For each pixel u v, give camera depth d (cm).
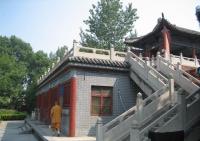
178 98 1160
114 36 4497
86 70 1794
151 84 1655
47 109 2744
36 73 6594
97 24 4509
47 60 6900
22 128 2772
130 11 4669
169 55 2277
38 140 1895
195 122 1158
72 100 1719
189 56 3362
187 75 1569
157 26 2697
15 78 5312
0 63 5494
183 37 2919
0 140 1925
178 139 895
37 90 4003
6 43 7800
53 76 2334
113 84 1875
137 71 1827
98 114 1805
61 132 1912
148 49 3122
